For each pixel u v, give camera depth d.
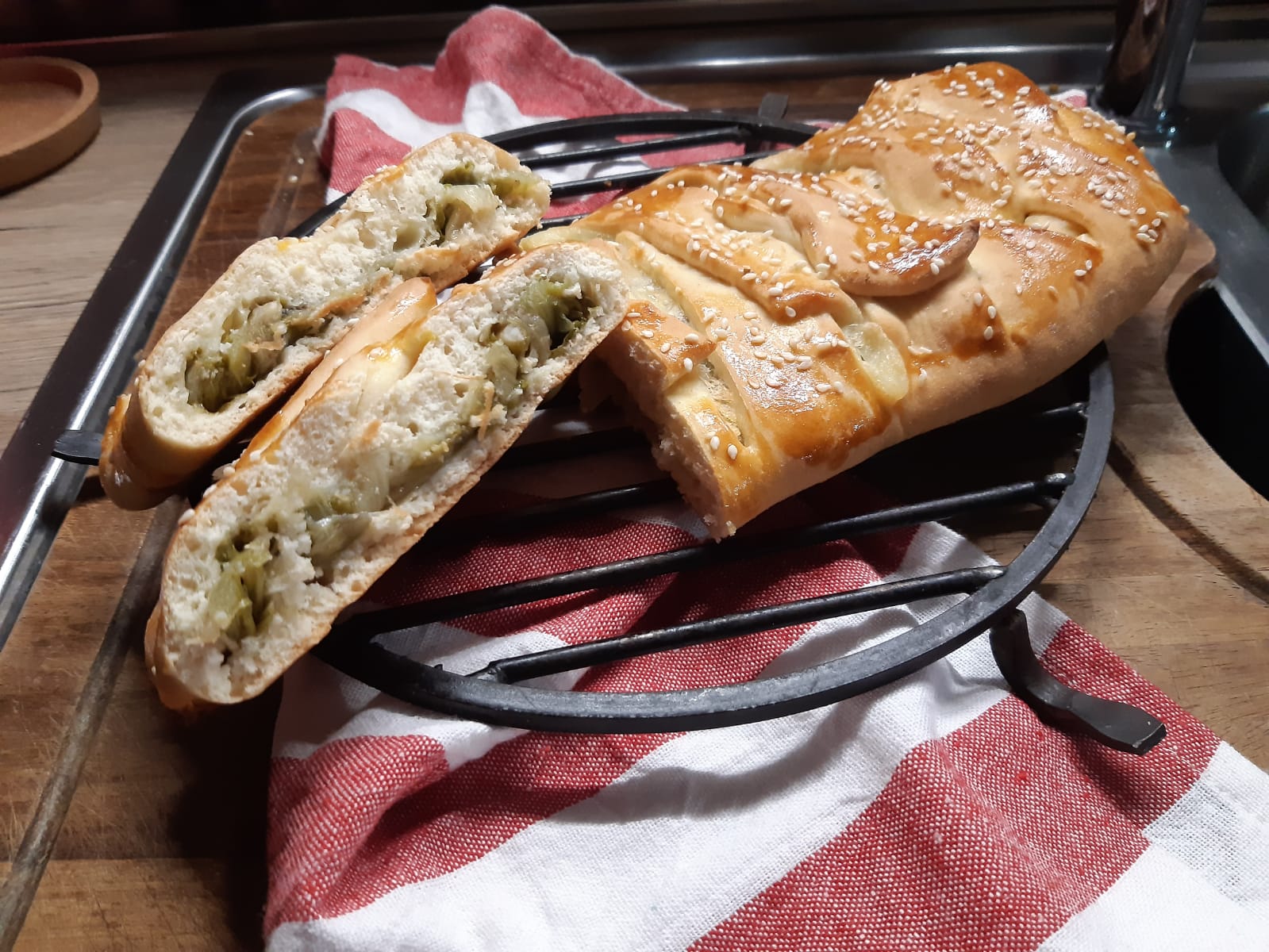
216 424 0.25
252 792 0.23
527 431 0.29
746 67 0.49
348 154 0.40
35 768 0.24
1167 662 0.27
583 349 0.25
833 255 0.28
